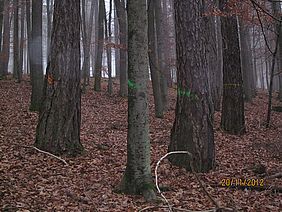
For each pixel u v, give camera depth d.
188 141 7.42
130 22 5.57
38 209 4.83
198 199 5.71
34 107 13.02
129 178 5.76
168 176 6.91
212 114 7.56
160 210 5.09
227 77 11.87
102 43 18.81
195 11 7.47
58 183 6.11
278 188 6.30
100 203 5.26
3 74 22.41
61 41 8.01
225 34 11.95
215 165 7.55
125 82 19.56
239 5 9.90
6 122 10.80
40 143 7.88
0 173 6.25
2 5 15.85
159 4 16.23
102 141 9.73
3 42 22.98
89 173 6.85
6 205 4.78
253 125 13.61
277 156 9.04
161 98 16.06
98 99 18.16
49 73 8.02
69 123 7.96
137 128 5.67
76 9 8.17
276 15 11.62
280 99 23.80
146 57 5.64
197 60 7.44
